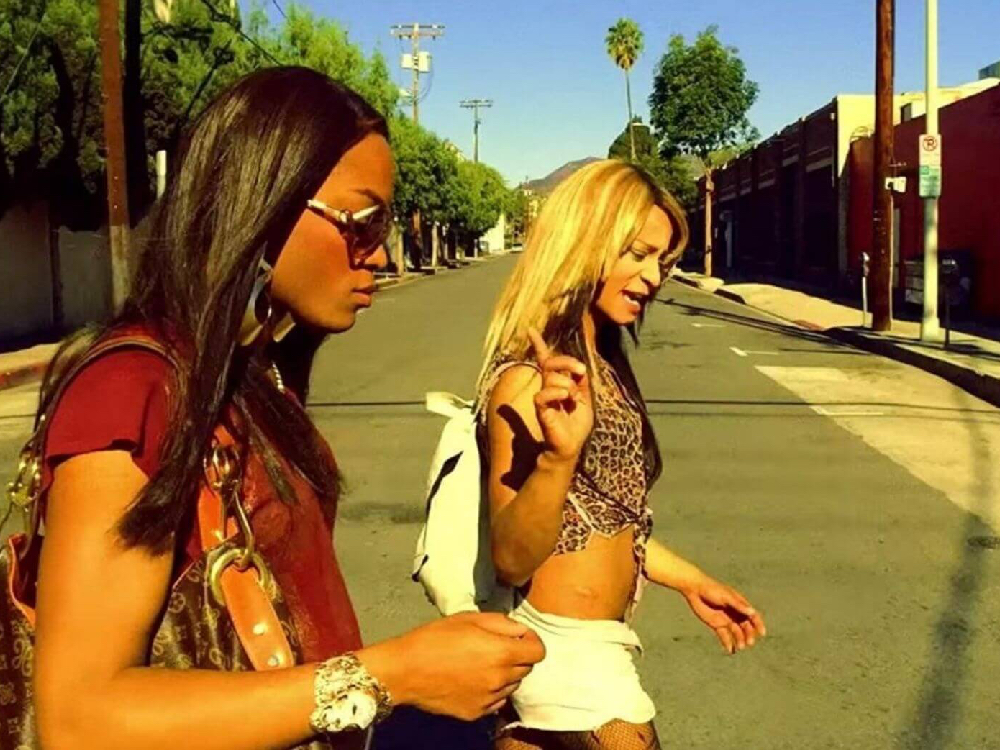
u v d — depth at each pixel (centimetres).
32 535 121
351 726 117
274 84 130
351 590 555
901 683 446
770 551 627
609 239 225
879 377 1414
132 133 1916
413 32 6588
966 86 2942
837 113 3234
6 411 1212
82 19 1788
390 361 1555
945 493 774
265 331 132
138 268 127
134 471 113
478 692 123
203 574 121
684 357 1616
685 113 4575
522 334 226
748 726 406
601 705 225
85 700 109
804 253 3775
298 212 129
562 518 213
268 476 129
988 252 2095
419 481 790
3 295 1942
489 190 8862
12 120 1652
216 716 111
